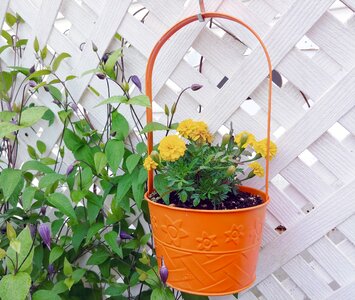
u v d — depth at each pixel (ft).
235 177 2.91
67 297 3.77
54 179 3.32
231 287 2.68
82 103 3.79
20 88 4.07
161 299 3.01
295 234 3.24
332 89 2.83
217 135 3.31
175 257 2.66
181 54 3.20
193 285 2.67
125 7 3.28
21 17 3.78
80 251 3.94
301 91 2.95
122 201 3.44
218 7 2.99
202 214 2.45
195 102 3.37
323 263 3.24
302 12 2.76
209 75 3.33
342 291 3.20
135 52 3.44
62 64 3.76
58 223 3.80
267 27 2.91
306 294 3.37
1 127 3.03
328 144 3.00
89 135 3.55
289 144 3.06
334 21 2.75
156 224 2.73
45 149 4.02
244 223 2.52
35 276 3.71
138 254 3.77
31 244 2.80
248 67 3.01
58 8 3.57
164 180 2.89
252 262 2.73
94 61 3.55
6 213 3.77
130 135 3.66
